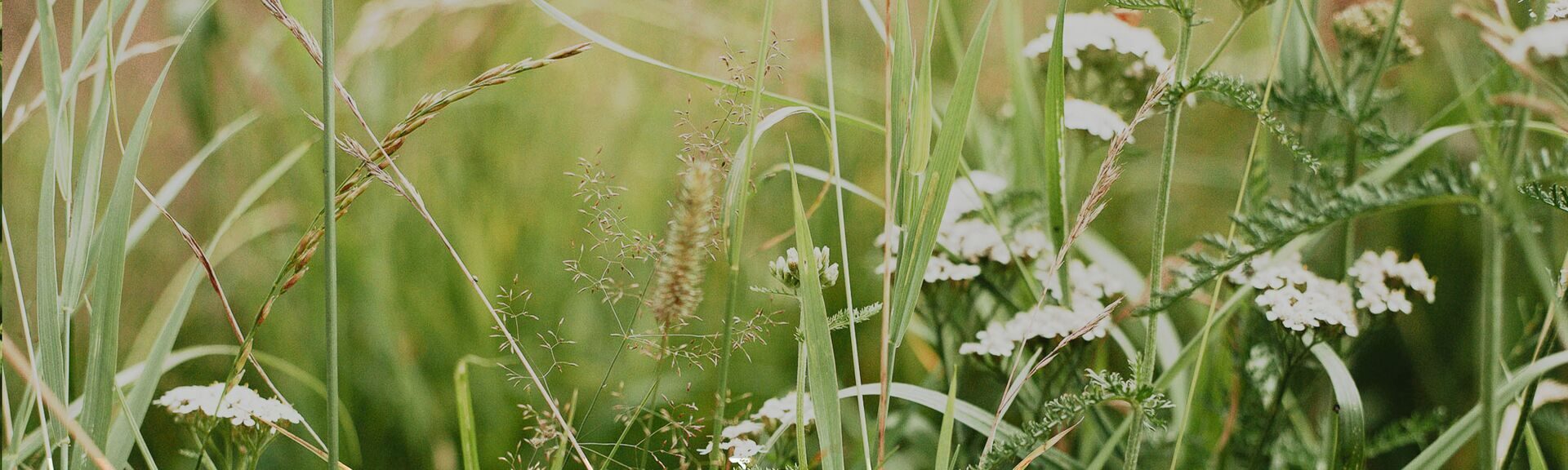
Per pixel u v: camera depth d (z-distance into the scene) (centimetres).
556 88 123
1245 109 77
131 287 113
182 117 115
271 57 113
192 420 82
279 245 113
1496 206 69
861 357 104
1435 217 107
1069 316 87
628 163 120
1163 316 95
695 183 72
